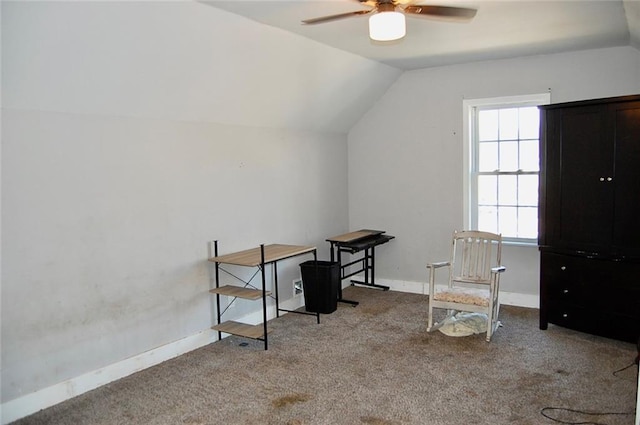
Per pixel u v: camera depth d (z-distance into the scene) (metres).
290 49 3.69
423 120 5.14
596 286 3.70
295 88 4.17
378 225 5.54
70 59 2.61
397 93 5.27
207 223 3.86
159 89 3.21
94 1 2.40
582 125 3.67
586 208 3.70
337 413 2.71
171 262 3.58
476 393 2.92
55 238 2.87
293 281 4.84
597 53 4.27
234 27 3.13
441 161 5.08
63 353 2.93
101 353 3.13
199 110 3.64
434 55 4.42
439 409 2.73
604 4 3.01
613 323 3.63
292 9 2.96
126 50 2.78
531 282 4.71
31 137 2.72
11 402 2.69
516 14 3.21
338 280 4.77
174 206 3.59
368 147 5.52
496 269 3.82
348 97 4.91
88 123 2.99
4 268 2.65
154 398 2.94
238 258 3.77
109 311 3.17
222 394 2.97
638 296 3.49
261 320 4.41
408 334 3.98
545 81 4.50
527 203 4.73
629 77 4.17
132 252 3.30
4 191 2.62
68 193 2.92
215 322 3.95
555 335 3.88
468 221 5.00
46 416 2.74
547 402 2.79
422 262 5.29
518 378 3.11
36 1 2.24
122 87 2.99
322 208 5.24
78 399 2.94
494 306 3.93
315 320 4.39
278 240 4.62
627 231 3.51
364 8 2.89
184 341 3.68
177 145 3.58
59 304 2.90
